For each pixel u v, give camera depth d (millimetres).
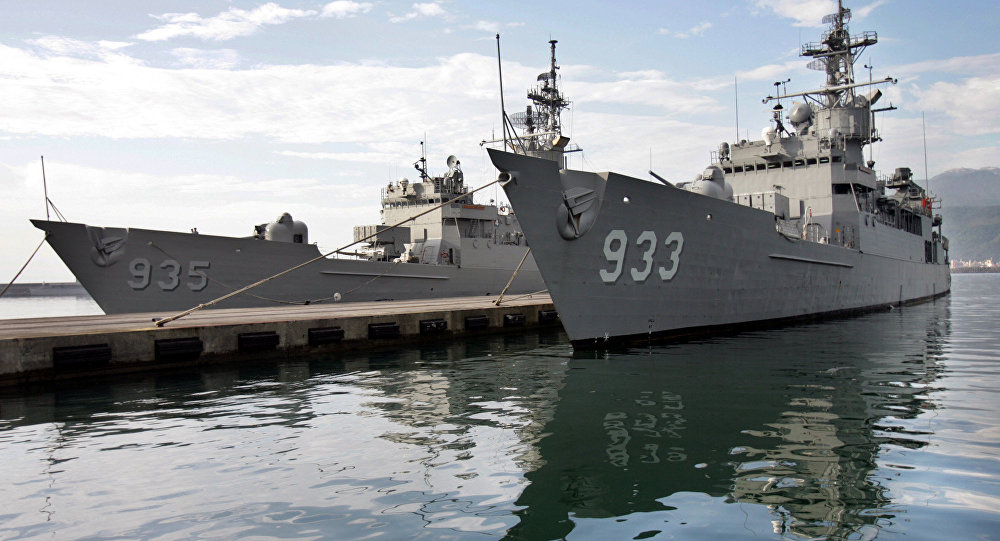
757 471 6422
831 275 24016
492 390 10820
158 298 20906
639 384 10992
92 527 5227
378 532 5035
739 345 15523
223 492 5996
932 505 5453
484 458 6957
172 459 7074
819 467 6508
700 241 16422
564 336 19516
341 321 16266
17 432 8359
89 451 7434
